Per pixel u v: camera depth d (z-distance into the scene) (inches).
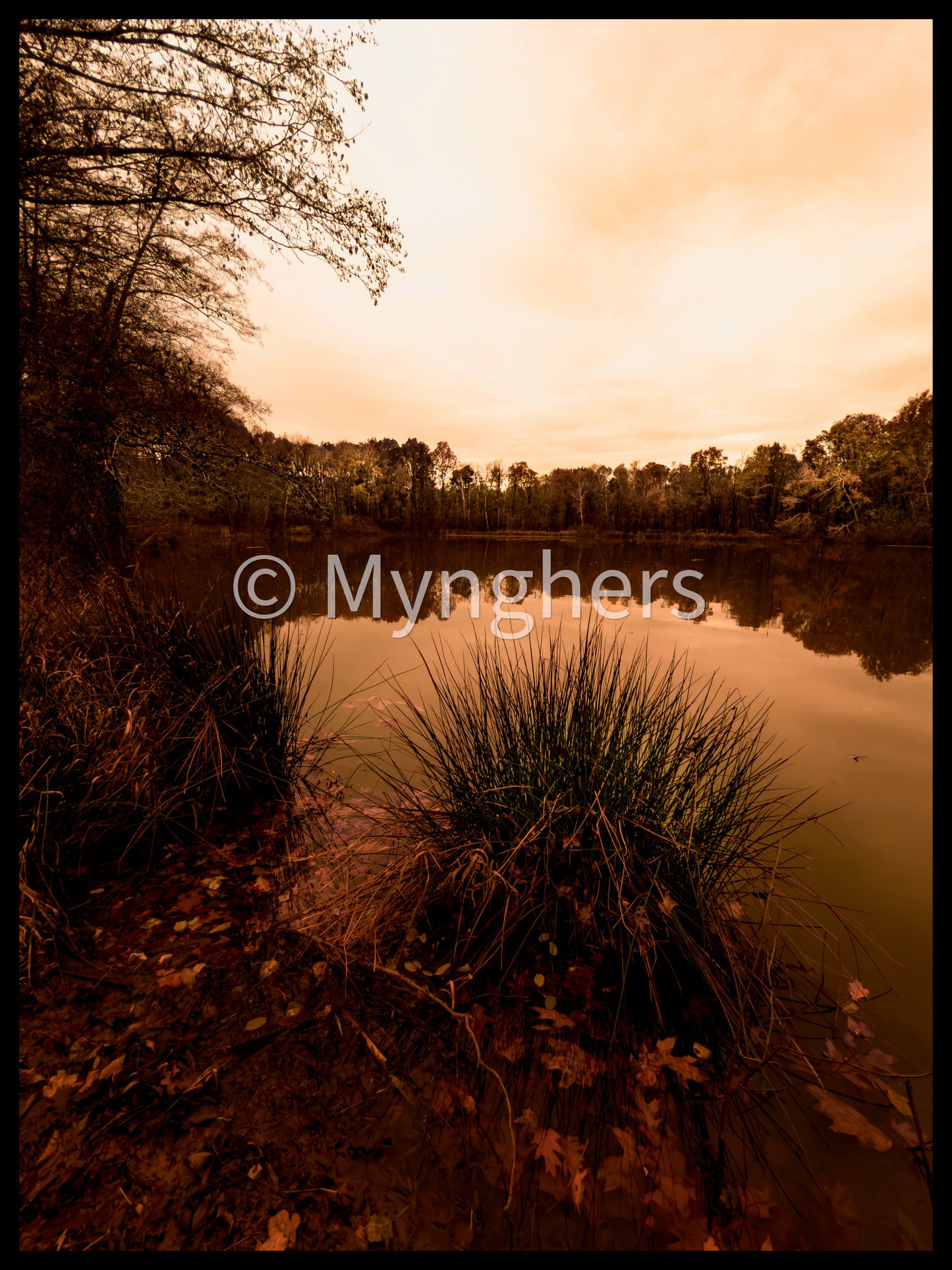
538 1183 48.1
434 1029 62.6
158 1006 65.2
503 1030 62.5
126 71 163.5
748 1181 48.7
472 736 95.4
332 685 198.8
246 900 85.2
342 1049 60.1
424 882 80.8
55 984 68.1
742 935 74.2
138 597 150.9
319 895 85.6
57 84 150.0
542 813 80.4
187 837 103.3
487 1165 49.4
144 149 173.5
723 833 81.4
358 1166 49.1
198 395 213.6
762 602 445.7
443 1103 54.6
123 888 87.7
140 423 200.8
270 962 72.2
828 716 174.1
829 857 100.1
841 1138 52.2
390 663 230.2
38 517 159.6
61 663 127.3
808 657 252.1
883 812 116.2
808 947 77.3
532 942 75.4
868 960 75.0
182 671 127.0
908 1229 45.6
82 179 172.1
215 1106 53.7
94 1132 51.0
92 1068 57.3
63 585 161.9
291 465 253.1
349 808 115.1
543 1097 55.4
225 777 117.0
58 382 164.7
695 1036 62.4
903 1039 62.9
